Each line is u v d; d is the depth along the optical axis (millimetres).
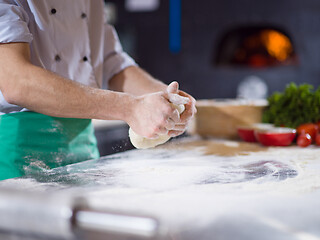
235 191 868
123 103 1056
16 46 1121
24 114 1287
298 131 1599
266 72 4871
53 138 1332
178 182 961
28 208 538
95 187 932
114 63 1571
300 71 4793
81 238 521
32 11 1311
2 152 1280
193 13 5051
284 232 624
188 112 1166
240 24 4918
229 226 648
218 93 5062
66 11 1396
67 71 1409
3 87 1077
